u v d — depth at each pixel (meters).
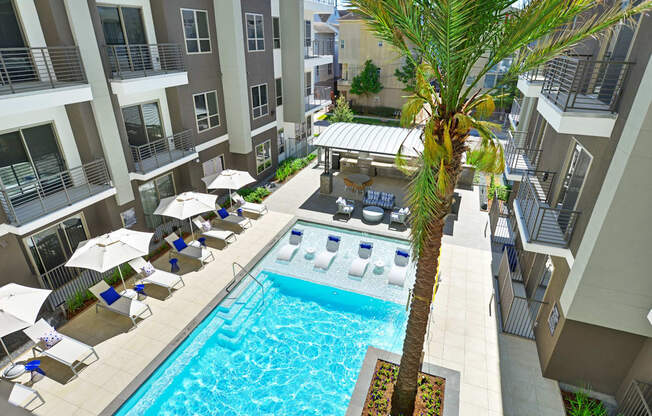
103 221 15.29
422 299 8.08
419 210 6.82
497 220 17.75
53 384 10.38
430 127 6.40
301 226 19.78
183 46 17.42
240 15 19.45
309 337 12.77
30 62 12.33
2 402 9.32
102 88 13.68
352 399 9.49
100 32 13.61
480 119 7.04
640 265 8.26
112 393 10.19
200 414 10.24
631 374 9.55
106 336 12.12
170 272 15.47
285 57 25.39
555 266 11.44
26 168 12.73
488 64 6.48
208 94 19.66
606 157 8.81
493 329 12.35
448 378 10.18
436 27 5.43
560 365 10.36
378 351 10.97
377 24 6.33
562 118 9.08
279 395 10.77
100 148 14.30
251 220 19.70
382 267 15.95
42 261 13.32
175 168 18.69
